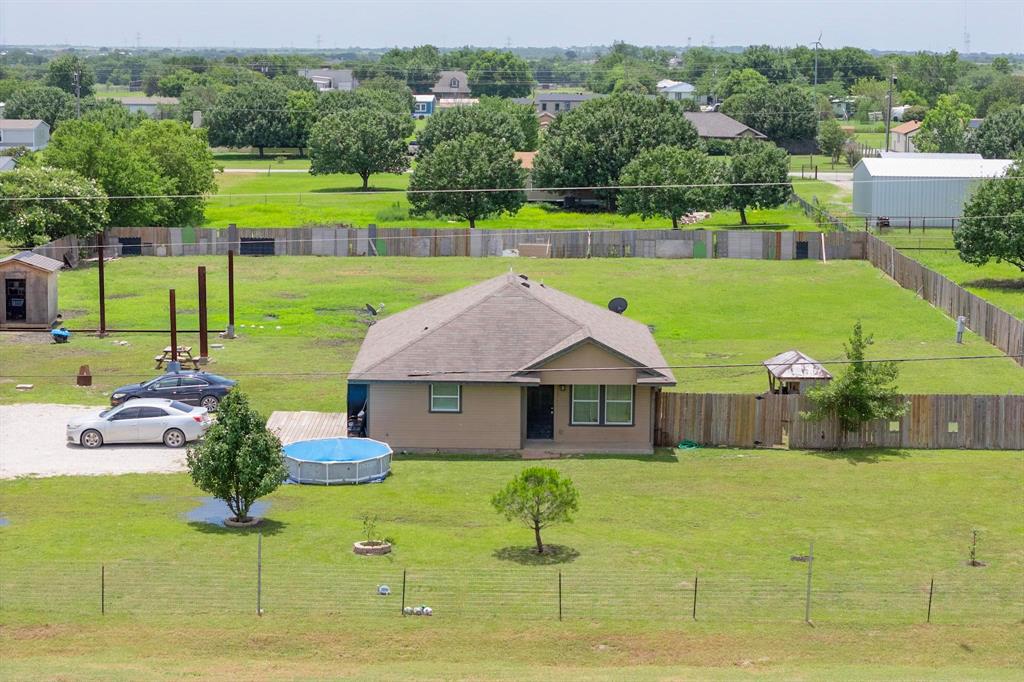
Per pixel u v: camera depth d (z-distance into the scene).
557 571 29.94
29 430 46.34
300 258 91.75
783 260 91.19
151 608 27.08
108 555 30.75
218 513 35.62
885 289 78.56
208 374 51.19
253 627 26.14
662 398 45.56
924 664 24.84
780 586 29.20
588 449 44.72
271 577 29.08
